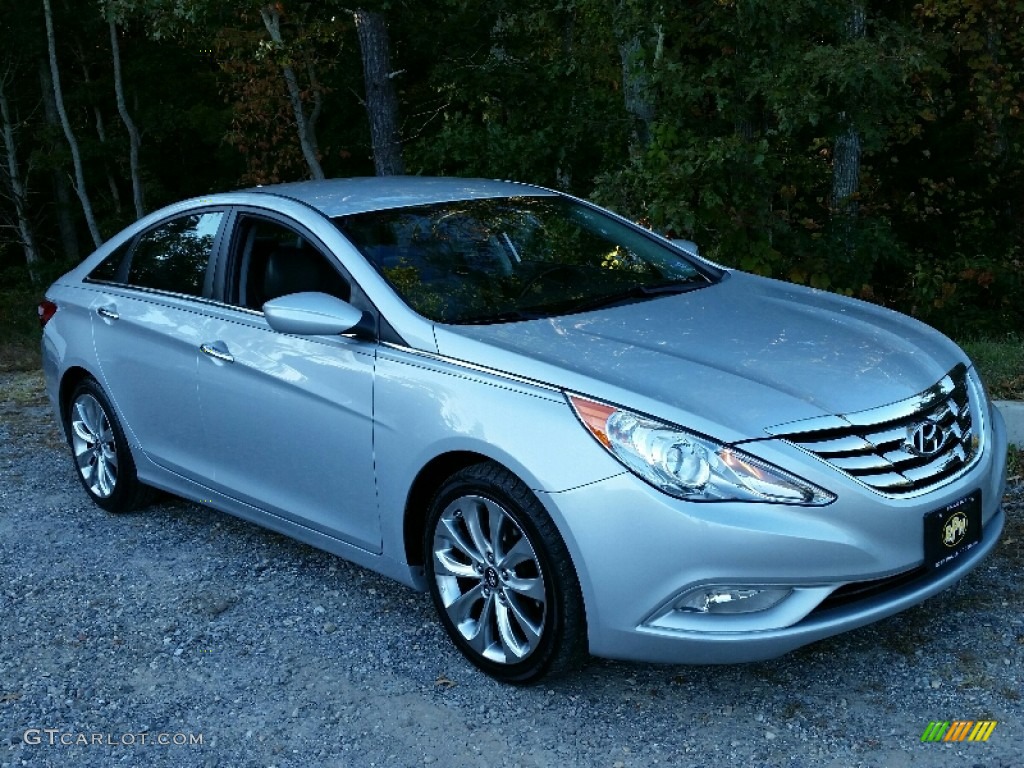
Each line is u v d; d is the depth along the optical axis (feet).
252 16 60.80
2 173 117.70
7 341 48.19
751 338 12.60
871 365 12.03
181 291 16.37
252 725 11.96
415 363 12.66
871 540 10.83
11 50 105.50
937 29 51.96
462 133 42.39
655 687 12.13
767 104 29.09
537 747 11.19
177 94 99.81
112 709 12.48
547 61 45.27
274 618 14.51
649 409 11.00
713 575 10.64
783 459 10.69
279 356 14.24
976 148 53.78
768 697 11.77
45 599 15.60
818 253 33.12
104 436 18.56
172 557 16.81
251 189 16.62
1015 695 11.44
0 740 11.96
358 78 71.00
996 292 47.78
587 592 11.14
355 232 14.35
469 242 14.55
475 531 12.26
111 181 108.99
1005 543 15.01
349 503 13.71
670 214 28.68
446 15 49.62
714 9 29.17
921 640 12.67
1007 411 18.37
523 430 11.44
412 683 12.62
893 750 10.68
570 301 13.83
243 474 15.43
